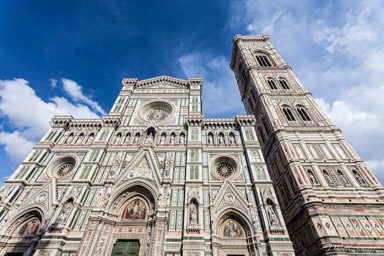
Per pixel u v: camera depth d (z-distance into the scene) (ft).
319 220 80.84
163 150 114.83
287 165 106.63
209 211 87.61
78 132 128.36
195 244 75.25
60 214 85.20
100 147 113.91
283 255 71.87
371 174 95.91
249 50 206.08
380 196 87.86
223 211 87.71
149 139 120.16
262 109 147.33
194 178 98.37
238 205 89.30
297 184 95.86
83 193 92.27
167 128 128.98
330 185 94.53
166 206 87.92
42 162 109.60
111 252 81.35
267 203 88.07
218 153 113.09
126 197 96.73
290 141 115.03
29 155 110.83
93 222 82.58
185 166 106.22
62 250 76.43
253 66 179.11
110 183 97.14
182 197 92.43
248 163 105.70
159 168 105.70
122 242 84.84
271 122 128.88
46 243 75.36
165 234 80.18
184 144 118.21
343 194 90.68
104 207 88.02
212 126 129.90
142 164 106.83
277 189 120.67
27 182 99.96
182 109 143.02
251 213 85.76
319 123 125.08
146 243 82.12
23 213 88.84
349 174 97.81
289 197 105.19
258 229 81.46
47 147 114.93
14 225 86.12
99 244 79.25
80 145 119.14
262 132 150.82
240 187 96.48
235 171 105.19
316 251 79.10
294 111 134.92
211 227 81.61
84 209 89.15
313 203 85.66
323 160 104.99
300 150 110.32
